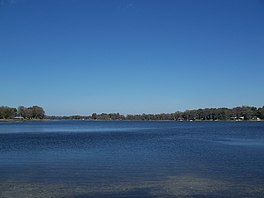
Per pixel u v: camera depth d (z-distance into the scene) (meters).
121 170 26.86
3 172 25.95
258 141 63.53
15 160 33.78
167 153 40.81
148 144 56.84
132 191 19.25
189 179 22.84
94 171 26.36
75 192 19.03
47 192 19.02
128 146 52.41
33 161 32.94
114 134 96.12
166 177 23.62
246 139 69.81
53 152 42.31
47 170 26.95
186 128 144.12
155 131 116.50
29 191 19.28
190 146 52.09
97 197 17.94
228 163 30.92
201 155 38.25
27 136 84.00
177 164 30.39
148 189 19.72
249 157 35.97
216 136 82.38
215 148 48.16
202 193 18.73
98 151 43.69
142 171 26.34
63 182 21.84
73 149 46.91
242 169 27.25
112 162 31.94
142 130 126.94
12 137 79.50
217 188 19.97
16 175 24.55
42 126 173.12
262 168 27.78
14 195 18.36
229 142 60.97
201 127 156.00
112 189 19.75
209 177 23.59
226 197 17.89
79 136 84.94
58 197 17.92
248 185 20.84
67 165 29.97
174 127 160.38
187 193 18.75
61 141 65.31
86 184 21.20
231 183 21.45
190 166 29.08
